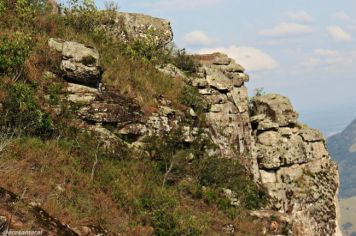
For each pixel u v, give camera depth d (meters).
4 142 30.45
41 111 36.94
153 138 44.47
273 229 44.47
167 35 64.56
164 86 52.62
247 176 52.78
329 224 60.44
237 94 61.06
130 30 62.66
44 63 42.44
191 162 46.34
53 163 32.00
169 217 33.03
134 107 44.75
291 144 61.94
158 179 41.47
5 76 37.91
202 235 34.81
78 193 30.12
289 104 65.00
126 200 33.28
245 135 58.41
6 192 23.83
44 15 52.09
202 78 58.25
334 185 65.25
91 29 56.22
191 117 50.50
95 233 26.12
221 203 43.81
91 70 42.69
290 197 58.19
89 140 38.91
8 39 41.00
